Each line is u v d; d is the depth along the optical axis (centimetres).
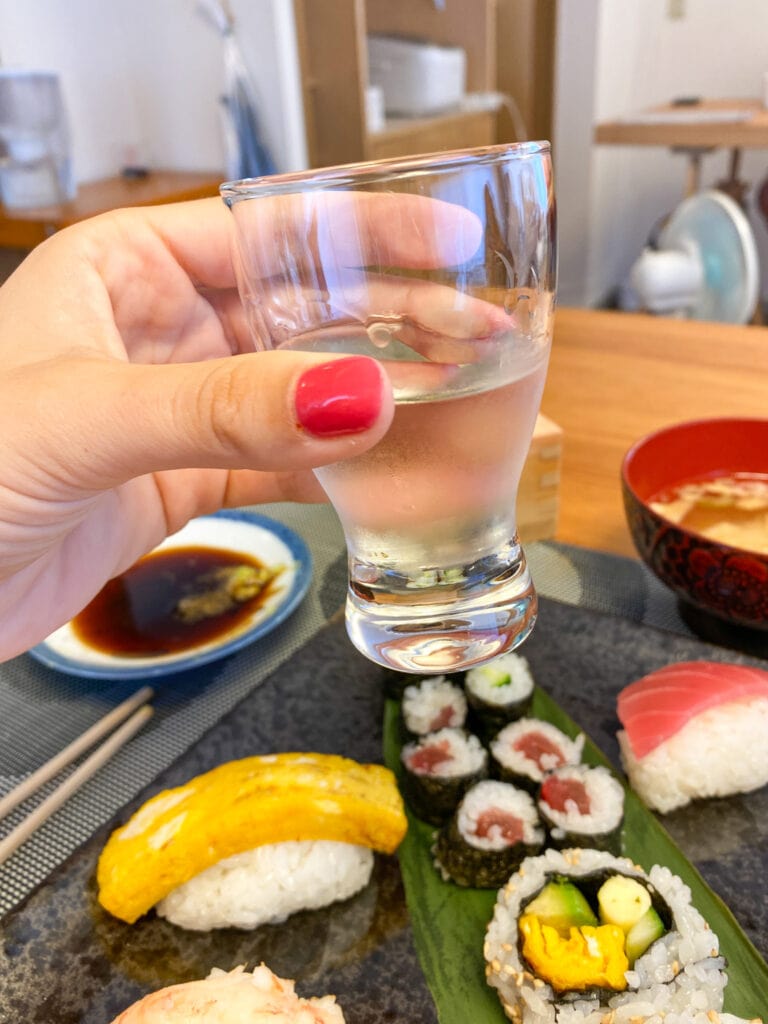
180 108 88
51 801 21
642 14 123
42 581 21
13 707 24
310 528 32
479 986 17
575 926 18
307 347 13
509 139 120
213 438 12
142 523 24
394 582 14
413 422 12
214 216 22
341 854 19
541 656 25
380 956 18
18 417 14
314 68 83
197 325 23
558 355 43
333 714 23
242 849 19
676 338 44
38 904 19
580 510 31
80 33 83
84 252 20
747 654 24
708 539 21
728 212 65
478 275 12
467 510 13
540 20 117
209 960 18
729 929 17
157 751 23
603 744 22
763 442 28
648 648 25
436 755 22
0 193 72
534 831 20
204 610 27
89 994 17
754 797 21
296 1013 15
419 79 94
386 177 11
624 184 132
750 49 119
